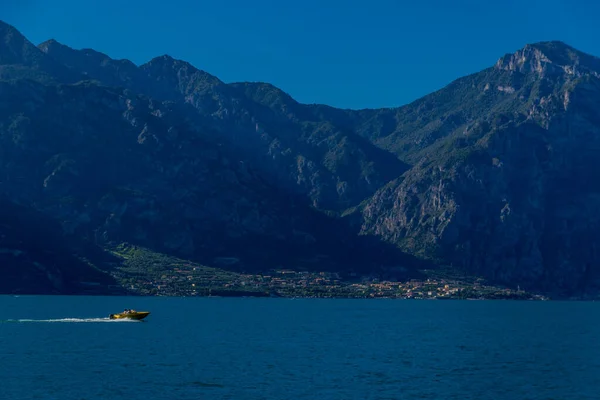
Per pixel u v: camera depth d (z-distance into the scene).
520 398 121.12
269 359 160.00
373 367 150.62
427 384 131.62
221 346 184.00
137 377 133.25
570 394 124.75
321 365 152.00
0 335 198.00
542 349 189.12
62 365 145.50
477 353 178.50
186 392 120.56
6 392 118.31
